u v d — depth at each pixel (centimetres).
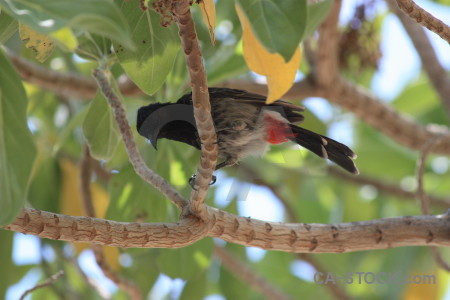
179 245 670
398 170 1666
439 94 1328
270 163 1324
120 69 977
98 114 801
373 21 1218
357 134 1656
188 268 1041
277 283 1631
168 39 687
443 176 1662
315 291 1611
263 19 494
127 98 955
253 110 902
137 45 683
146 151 955
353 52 1224
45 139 1348
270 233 734
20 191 503
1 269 1112
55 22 416
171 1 533
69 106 1405
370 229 764
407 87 1647
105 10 415
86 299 1402
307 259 1419
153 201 968
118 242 644
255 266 1645
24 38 665
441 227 772
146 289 1355
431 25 648
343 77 1286
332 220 1627
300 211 1619
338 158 941
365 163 1664
